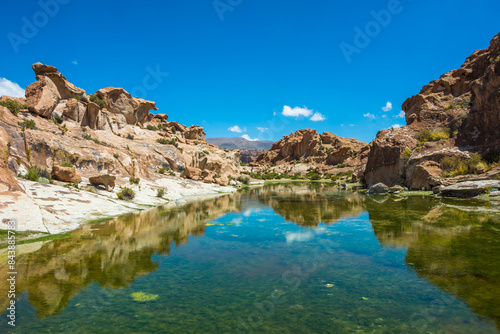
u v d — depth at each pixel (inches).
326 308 233.5
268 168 5073.8
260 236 505.4
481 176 898.1
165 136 2485.2
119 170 1183.6
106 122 1839.3
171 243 454.0
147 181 1288.1
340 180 2746.1
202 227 584.7
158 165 1827.0
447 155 1117.1
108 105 2185.0
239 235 512.7
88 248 411.2
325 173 3774.6
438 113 1476.4
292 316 220.8
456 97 1550.2
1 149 577.3
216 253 400.2
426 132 1360.7
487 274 286.7
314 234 513.3
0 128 604.4
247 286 282.0
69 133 1325.0
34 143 856.3
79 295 259.0
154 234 514.3
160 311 230.5
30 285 279.7
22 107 1202.6
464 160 1038.4
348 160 3897.6
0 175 545.3
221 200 1119.6
